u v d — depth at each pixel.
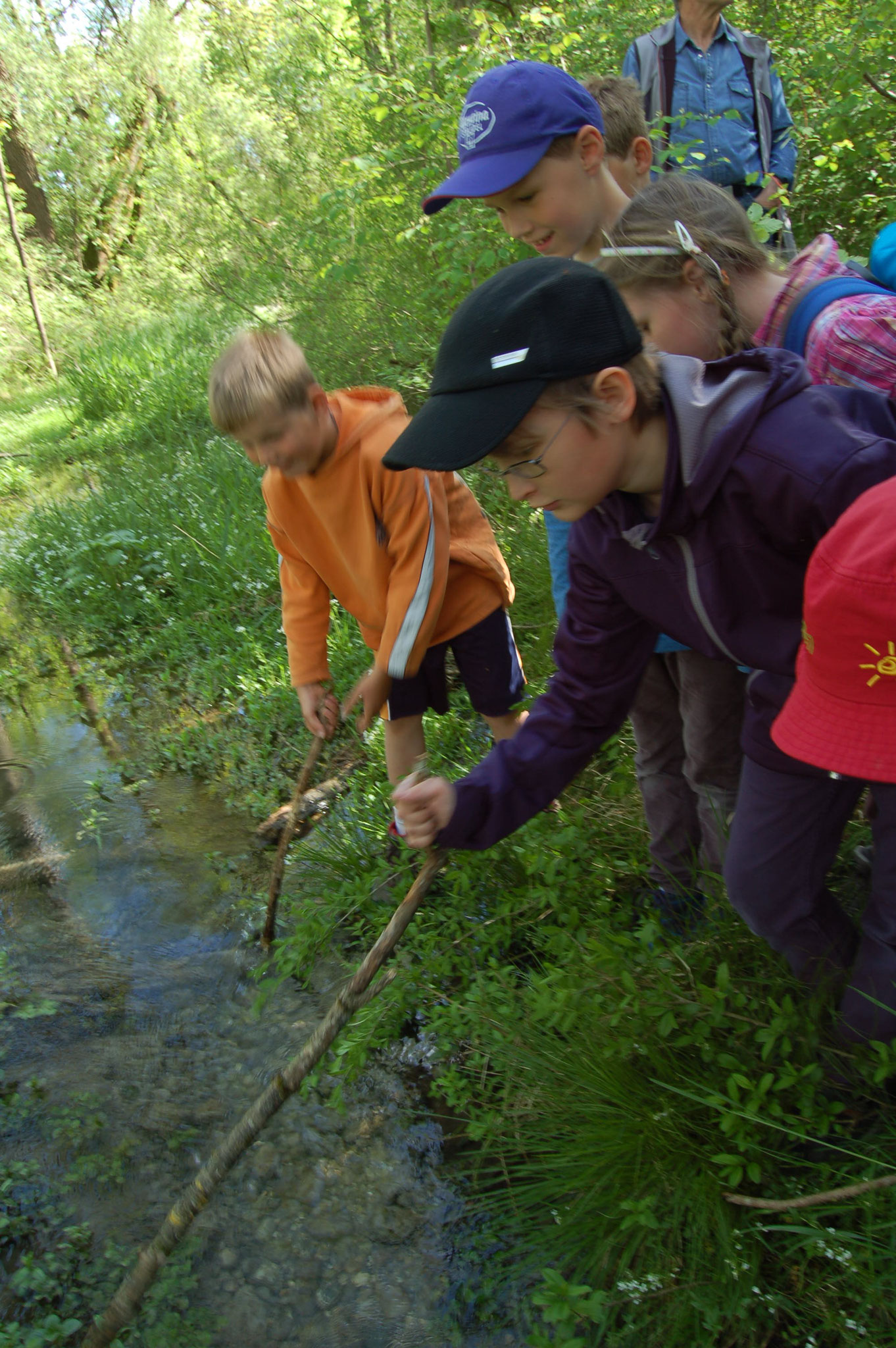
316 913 2.76
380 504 2.54
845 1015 1.92
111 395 8.94
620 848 2.77
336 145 7.48
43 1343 1.92
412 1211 2.12
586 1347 1.81
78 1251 2.09
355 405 2.57
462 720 3.62
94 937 3.00
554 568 2.66
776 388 1.53
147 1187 2.22
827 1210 1.75
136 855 3.37
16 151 15.45
